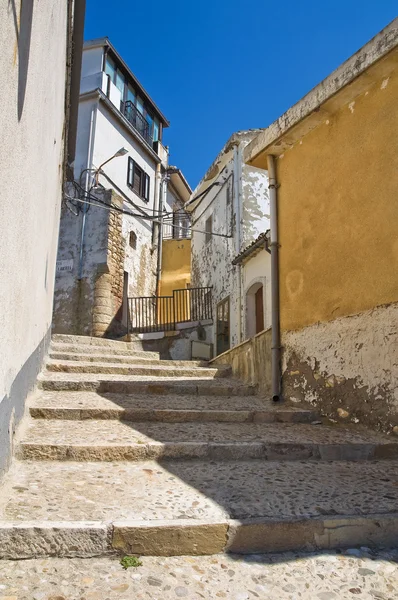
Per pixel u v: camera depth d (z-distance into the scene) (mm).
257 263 10633
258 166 5992
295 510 2365
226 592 1831
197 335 12898
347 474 3025
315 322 4645
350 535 2266
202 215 15320
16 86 2111
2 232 2080
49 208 4797
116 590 1782
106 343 9031
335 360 4309
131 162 16797
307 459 3398
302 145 5129
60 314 14016
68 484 2613
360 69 3930
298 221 5086
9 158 2096
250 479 2883
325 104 4461
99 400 4602
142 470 2973
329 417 4305
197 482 2789
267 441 3465
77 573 1885
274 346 5199
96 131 14820
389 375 3676
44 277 4883
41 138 3371
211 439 3529
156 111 19391
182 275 17938
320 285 4609
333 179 4547
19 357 3000
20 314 2871
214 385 5707
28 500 2320
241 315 11211
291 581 1937
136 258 16078
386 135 3889
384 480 2904
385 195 3836
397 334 3615
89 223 14469
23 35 2215
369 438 3625
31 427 3566
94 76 15273
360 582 1951
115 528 2055
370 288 3938
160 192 18609
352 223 4219
